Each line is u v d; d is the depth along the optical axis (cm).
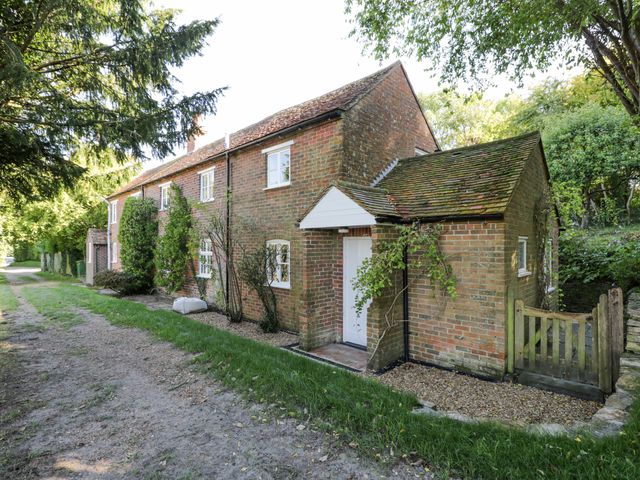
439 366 592
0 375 518
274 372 480
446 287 581
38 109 525
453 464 277
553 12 607
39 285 1933
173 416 387
